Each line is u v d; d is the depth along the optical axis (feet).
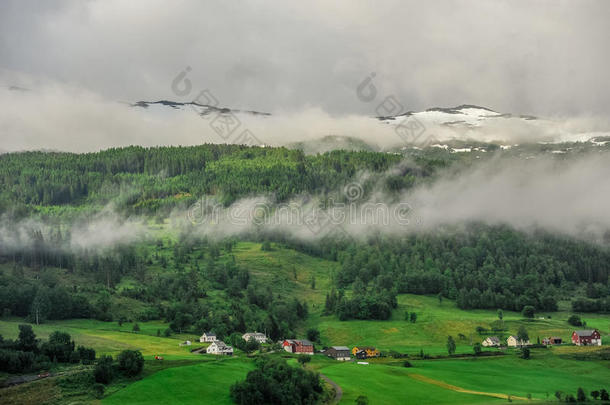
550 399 540.93
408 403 509.76
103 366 500.33
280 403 477.36
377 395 526.98
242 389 469.16
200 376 524.52
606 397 541.75
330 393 524.11
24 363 528.22
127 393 472.85
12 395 458.09
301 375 520.83
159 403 454.81
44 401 448.24
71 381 487.20
